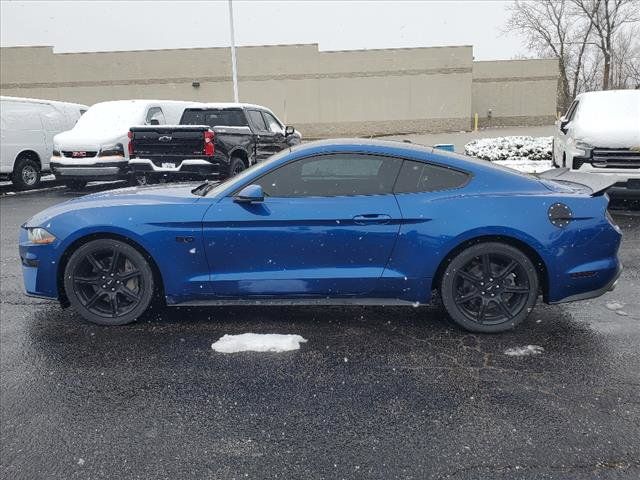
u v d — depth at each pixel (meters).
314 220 3.91
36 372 3.52
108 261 4.21
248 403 3.10
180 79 32.34
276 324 4.27
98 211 4.11
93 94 32.47
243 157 10.71
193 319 4.39
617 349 3.73
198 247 4.01
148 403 3.12
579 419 2.88
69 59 32.09
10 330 4.23
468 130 33.00
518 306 3.97
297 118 32.88
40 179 13.77
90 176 11.09
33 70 32.22
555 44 37.62
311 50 32.19
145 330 4.19
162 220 4.01
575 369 3.44
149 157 9.77
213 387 3.29
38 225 4.20
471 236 3.85
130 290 4.21
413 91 32.66
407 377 3.37
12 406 3.11
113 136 11.23
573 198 3.91
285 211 3.93
